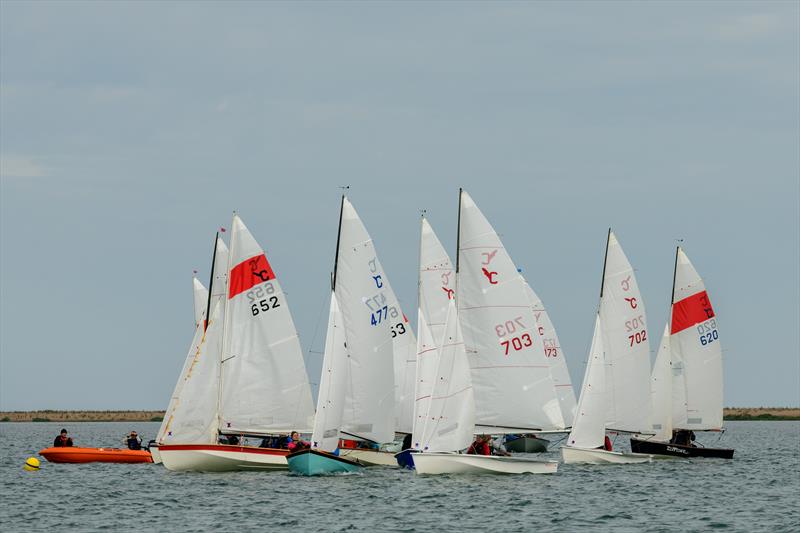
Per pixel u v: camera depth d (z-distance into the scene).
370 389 188.62
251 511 147.00
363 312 188.62
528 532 133.00
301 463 178.62
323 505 150.88
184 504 154.12
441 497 157.62
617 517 143.88
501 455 180.62
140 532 133.62
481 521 139.38
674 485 179.25
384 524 137.12
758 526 138.12
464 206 184.50
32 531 134.88
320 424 179.12
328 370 179.50
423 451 172.50
